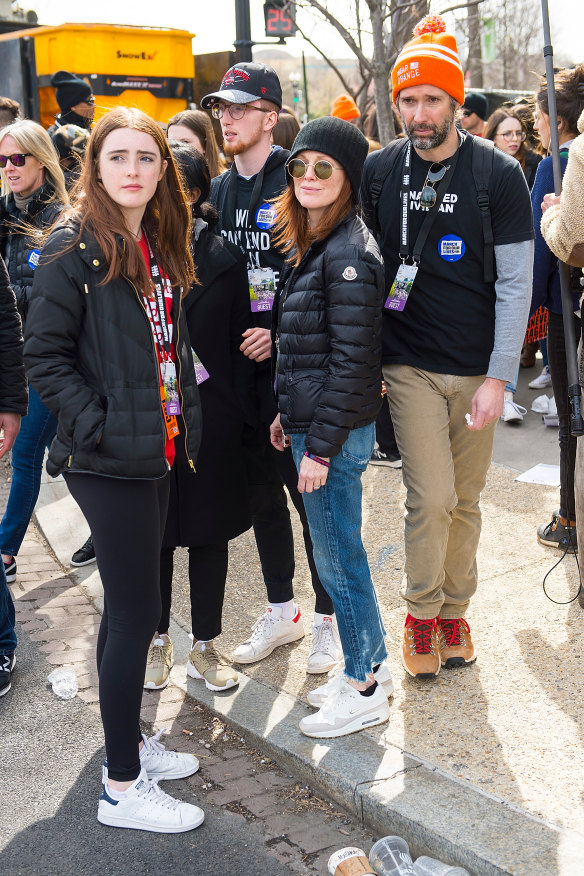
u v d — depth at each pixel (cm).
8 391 379
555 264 400
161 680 371
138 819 289
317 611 371
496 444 595
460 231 313
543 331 446
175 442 315
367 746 310
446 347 324
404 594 344
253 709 344
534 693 331
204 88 1130
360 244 289
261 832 288
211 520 349
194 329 345
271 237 361
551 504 496
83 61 1066
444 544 332
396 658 363
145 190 266
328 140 286
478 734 310
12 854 281
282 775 317
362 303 287
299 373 300
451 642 354
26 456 473
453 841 259
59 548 511
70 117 617
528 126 661
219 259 349
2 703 367
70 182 484
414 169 319
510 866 246
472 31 1223
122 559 277
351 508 312
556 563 414
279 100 365
